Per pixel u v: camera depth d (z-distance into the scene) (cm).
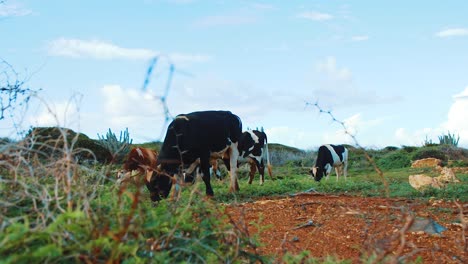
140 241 373
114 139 1359
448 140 3309
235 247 425
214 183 1712
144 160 1252
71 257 340
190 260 399
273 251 630
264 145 1902
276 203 1030
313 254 645
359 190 1485
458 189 1309
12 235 312
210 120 1336
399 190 1364
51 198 372
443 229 765
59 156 448
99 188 437
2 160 414
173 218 413
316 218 852
